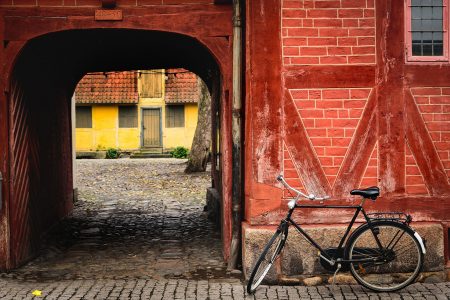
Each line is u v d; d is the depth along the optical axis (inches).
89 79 1393.9
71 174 490.0
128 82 1391.5
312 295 243.9
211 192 471.8
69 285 260.8
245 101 281.0
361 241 258.7
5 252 284.2
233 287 255.1
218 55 282.5
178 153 1326.3
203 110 836.0
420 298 239.3
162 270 290.0
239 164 282.7
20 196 301.3
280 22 266.1
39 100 356.8
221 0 279.0
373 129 267.4
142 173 864.3
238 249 283.6
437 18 270.4
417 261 252.5
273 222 267.3
